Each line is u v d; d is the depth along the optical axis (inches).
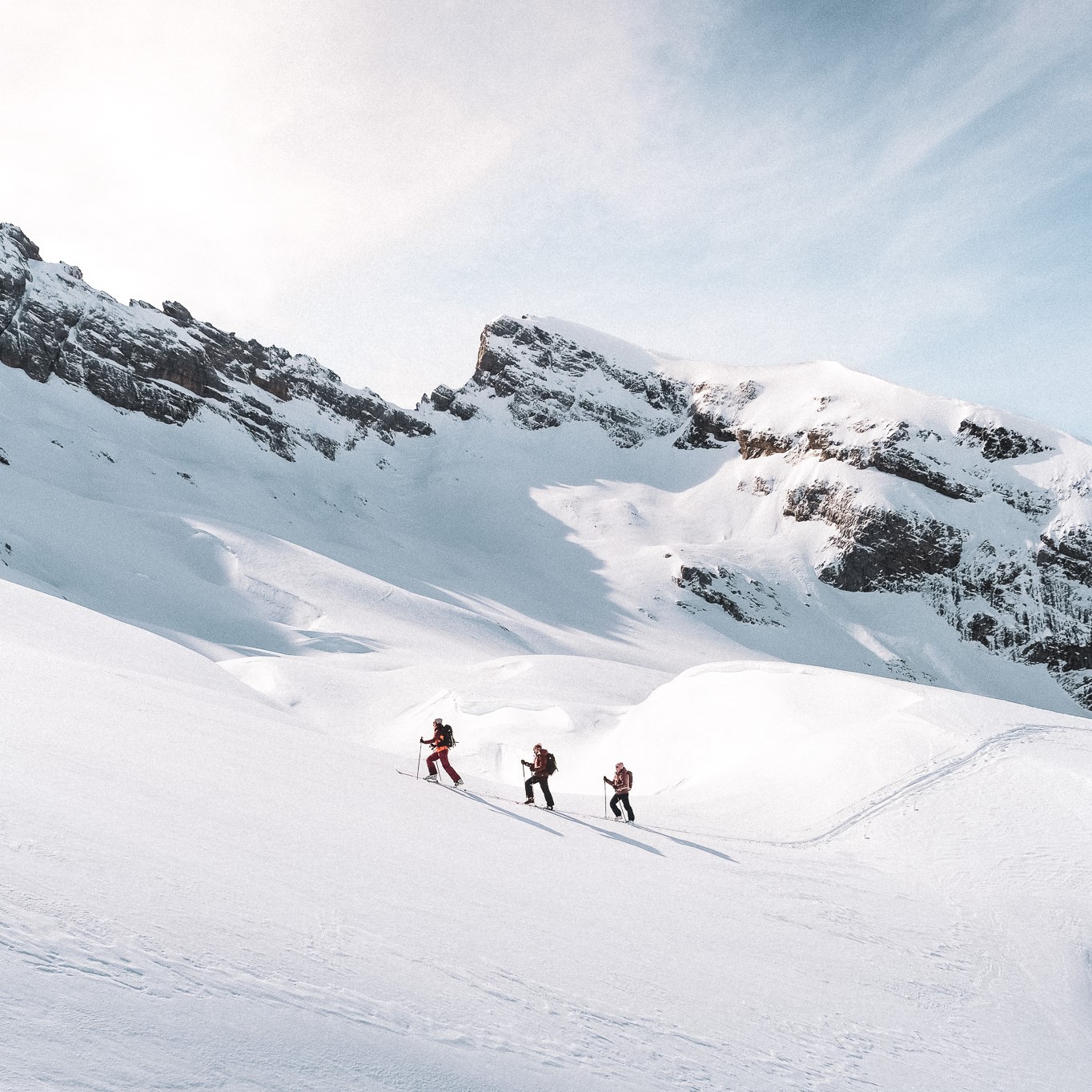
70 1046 114.6
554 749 1763.0
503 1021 219.3
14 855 188.9
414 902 299.9
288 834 332.5
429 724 2042.3
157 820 279.9
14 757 298.8
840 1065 304.3
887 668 6929.1
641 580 7691.9
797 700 1350.9
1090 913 654.5
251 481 7593.5
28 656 599.8
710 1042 275.1
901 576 7800.2
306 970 193.9
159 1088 114.1
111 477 5807.1
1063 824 813.9
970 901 680.4
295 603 4229.8
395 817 452.1
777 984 376.5
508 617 5905.5
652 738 1531.7
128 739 418.6
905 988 445.7
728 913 482.6
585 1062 215.9
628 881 487.5
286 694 2269.9
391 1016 188.5
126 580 3668.8
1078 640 6924.2
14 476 4384.8
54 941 149.2
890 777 963.3
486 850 445.7
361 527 7839.6
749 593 7578.7
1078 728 1090.7
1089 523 7450.8
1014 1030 438.0
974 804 876.0
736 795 1042.1
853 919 561.0
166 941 173.3
